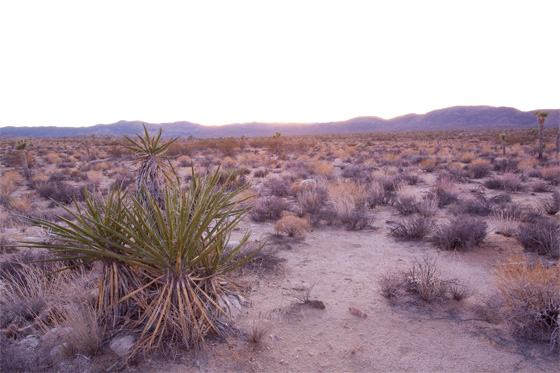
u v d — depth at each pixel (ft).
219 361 10.23
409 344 11.25
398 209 30.86
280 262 18.47
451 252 19.75
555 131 221.25
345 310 13.55
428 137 263.49
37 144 217.97
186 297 10.47
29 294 13.46
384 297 14.58
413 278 15.06
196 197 12.35
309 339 11.59
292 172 58.34
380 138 272.31
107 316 11.41
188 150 121.70
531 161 65.57
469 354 10.65
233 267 12.01
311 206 31.35
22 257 16.33
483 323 12.31
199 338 10.98
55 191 43.24
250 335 11.21
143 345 10.38
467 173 54.39
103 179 62.08
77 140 286.46
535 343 11.05
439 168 64.39
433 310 13.38
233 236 23.44
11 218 27.73
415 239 22.54
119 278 11.29
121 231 11.15
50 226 10.82
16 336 11.30
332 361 10.47
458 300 14.01
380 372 9.96
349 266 18.21
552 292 11.55
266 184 48.08
